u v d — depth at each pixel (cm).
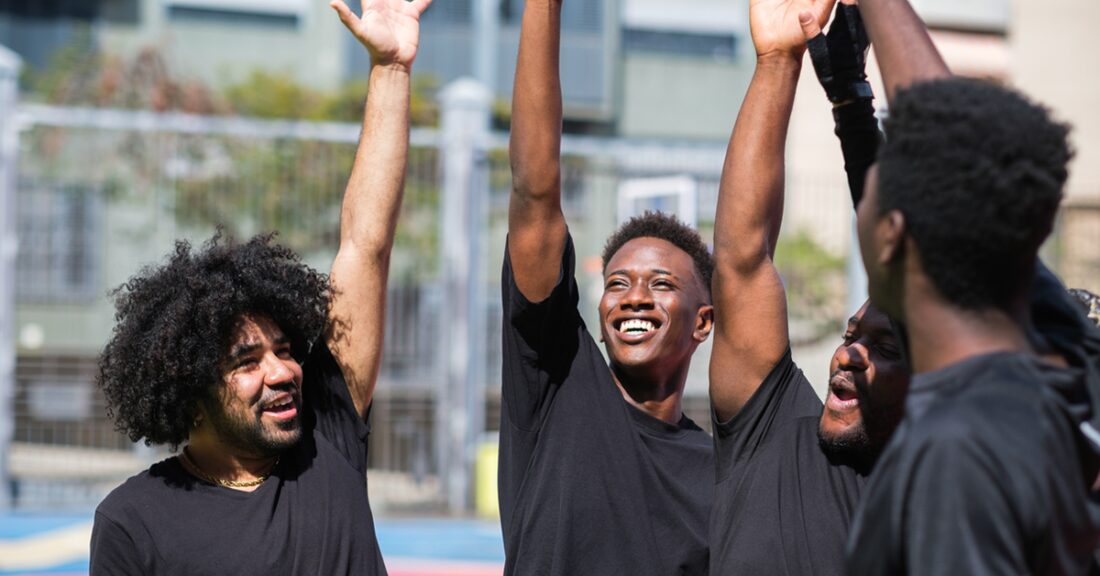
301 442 347
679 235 421
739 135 328
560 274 375
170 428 340
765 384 330
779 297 334
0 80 1111
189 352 331
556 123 367
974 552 194
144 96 1645
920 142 210
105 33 1923
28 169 1180
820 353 1260
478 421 1195
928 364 218
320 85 1953
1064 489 202
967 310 213
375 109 382
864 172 273
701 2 2125
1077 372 220
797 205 1322
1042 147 207
